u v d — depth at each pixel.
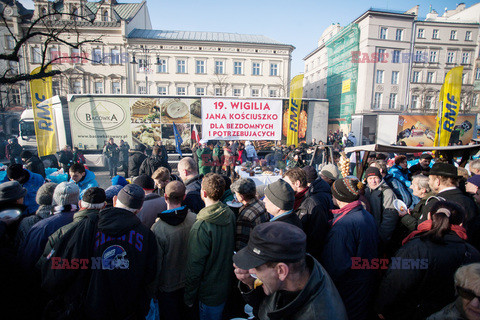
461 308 1.10
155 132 11.48
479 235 2.32
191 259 1.98
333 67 31.83
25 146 13.08
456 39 27.17
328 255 1.85
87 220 1.70
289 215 2.00
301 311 0.99
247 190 2.29
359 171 4.38
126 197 1.83
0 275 1.60
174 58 27.94
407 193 3.24
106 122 11.07
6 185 2.38
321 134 12.41
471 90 28.03
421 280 1.56
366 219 1.91
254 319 1.77
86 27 23.06
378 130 18.20
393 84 26.41
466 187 2.78
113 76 25.00
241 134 11.64
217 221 2.02
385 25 25.66
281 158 10.15
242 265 1.04
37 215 2.45
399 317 1.69
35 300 1.86
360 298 1.84
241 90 30.20
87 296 1.56
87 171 4.07
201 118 11.48
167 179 3.44
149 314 2.03
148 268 1.78
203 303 2.12
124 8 30.72
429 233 1.58
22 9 18.70
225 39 31.91
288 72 30.69
